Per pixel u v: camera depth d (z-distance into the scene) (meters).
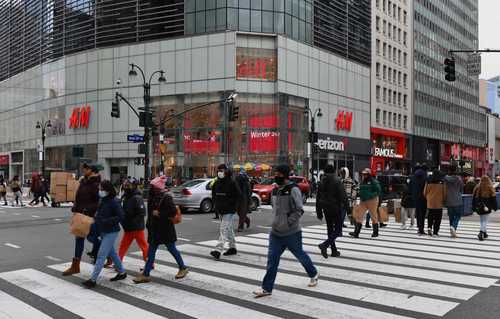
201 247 11.52
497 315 5.87
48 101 56.44
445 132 82.38
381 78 61.94
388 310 6.10
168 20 47.00
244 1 44.81
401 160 66.56
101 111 49.81
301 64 47.38
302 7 47.94
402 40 68.00
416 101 71.62
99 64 49.97
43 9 57.28
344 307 6.25
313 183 38.94
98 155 49.84
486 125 108.94
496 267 8.85
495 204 12.59
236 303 6.50
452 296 6.77
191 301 6.62
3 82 68.75
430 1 78.12
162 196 7.89
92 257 9.27
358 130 56.31
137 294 7.03
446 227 15.83
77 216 8.12
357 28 56.59
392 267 8.87
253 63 44.59
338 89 52.84
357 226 13.06
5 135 68.50
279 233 6.95
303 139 46.97
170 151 45.97
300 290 7.15
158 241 7.86
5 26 67.81
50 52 56.03
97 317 5.91
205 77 44.97
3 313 6.10
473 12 99.38
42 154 44.97
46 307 6.37
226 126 43.75
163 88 46.59
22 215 21.11
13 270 8.80
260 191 28.56
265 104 44.47
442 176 13.29
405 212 15.15
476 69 22.70
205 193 21.59
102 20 49.91
